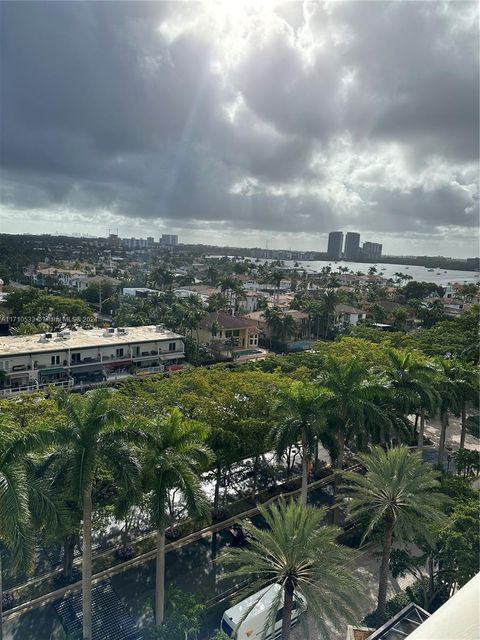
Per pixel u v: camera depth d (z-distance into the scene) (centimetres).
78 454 1722
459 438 4475
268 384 3356
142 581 2280
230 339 7369
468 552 1762
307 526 1612
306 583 1556
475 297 15050
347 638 1669
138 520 2747
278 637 1894
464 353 5406
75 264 16675
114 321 8331
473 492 2309
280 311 8600
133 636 1933
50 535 1697
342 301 10575
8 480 1509
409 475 1923
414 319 10481
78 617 2011
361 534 2622
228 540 2650
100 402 1864
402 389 3200
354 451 3753
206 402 2830
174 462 1877
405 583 2325
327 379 2792
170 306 8981
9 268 13300
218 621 2038
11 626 1961
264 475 3334
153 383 3441
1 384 4675
